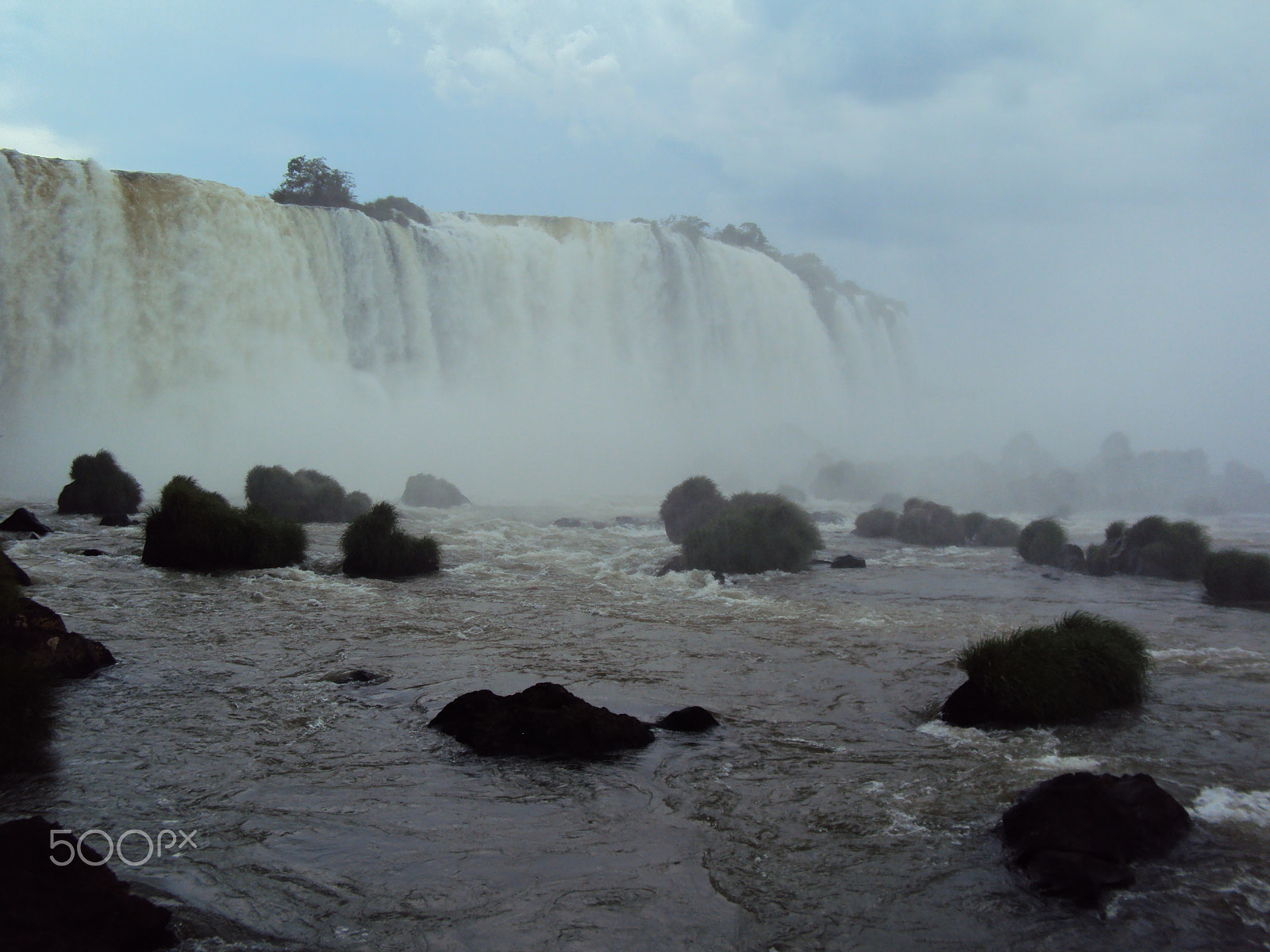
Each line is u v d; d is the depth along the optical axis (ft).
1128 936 18.02
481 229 206.28
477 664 40.52
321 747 28.78
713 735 30.94
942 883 20.16
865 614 56.29
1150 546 77.05
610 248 225.35
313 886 19.61
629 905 19.01
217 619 48.85
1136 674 35.47
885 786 26.14
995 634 49.98
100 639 42.96
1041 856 20.57
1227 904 19.26
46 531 79.61
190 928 17.78
